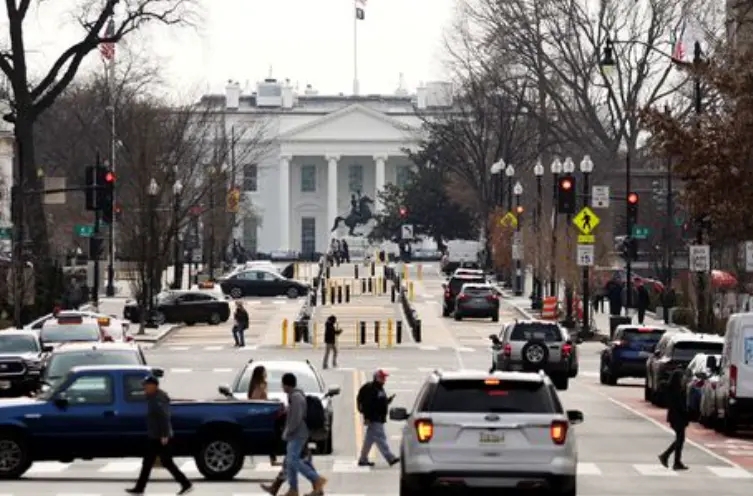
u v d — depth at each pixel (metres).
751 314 105.50
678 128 122.12
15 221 191.50
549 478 65.00
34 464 91.12
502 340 148.12
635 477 84.94
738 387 105.00
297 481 74.69
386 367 173.62
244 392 92.94
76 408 82.81
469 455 65.12
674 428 88.56
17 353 128.62
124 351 105.94
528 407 65.69
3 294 197.00
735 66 135.25
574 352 151.50
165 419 75.75
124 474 86.31
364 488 79.75
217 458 82.25
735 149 120.25
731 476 85.81
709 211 121.56
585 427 113.31
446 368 171.38
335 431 110.50
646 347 153.50
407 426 67.25
